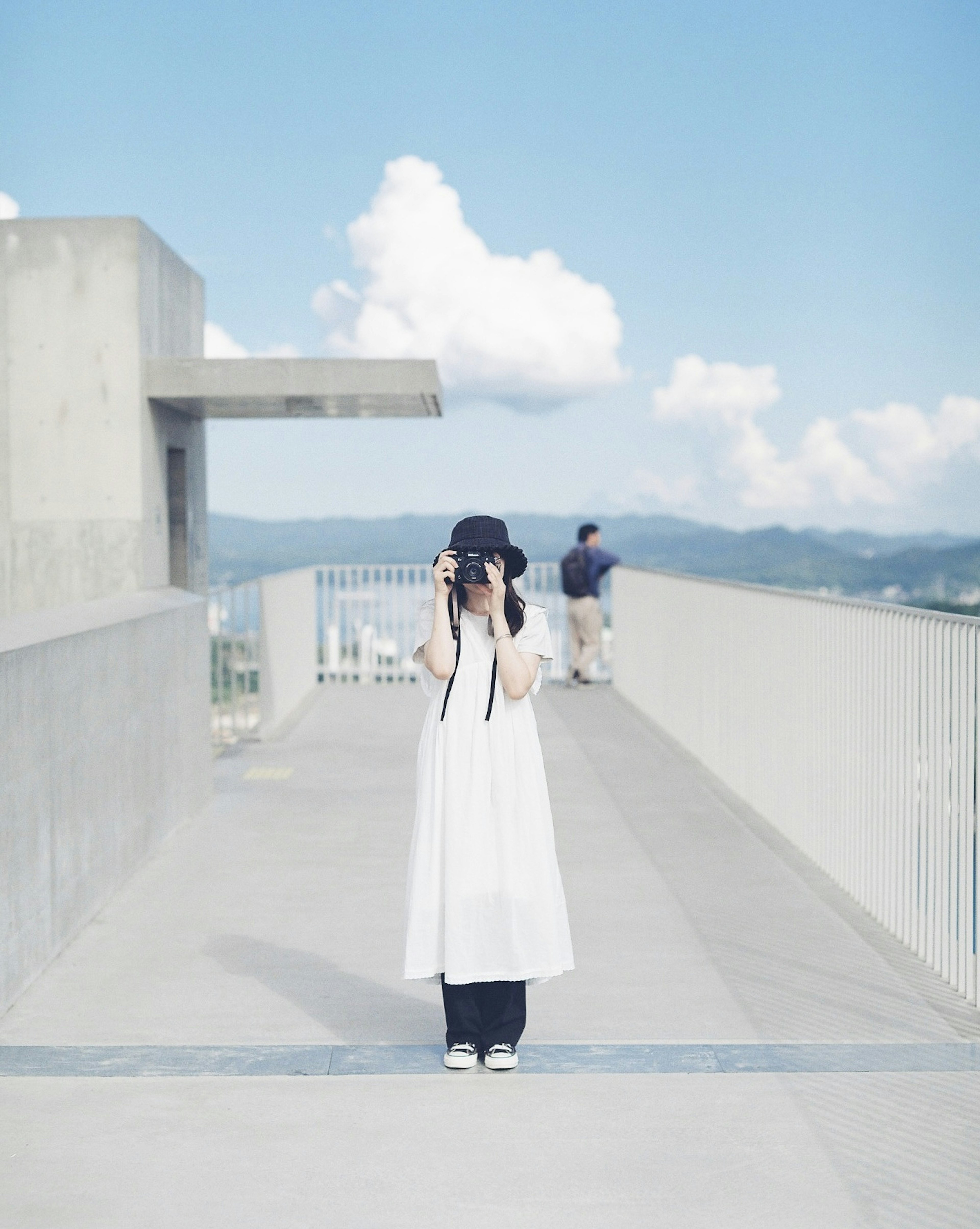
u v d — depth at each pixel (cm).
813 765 757
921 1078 437
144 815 742
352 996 524
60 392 904
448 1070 443
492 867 431
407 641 1496
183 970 557
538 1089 426
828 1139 390
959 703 539
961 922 532
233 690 1147
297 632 1464
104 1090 427
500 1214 347
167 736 801
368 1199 355
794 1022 495
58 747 579
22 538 909
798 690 789
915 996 527
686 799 933
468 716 435
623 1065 448
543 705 1448
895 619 620
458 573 435
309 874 722
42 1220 344
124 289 898
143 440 906
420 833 438
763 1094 423
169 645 805
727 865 743
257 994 526
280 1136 392
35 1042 473
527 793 436
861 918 646
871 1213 348
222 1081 434
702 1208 350
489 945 431
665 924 627
